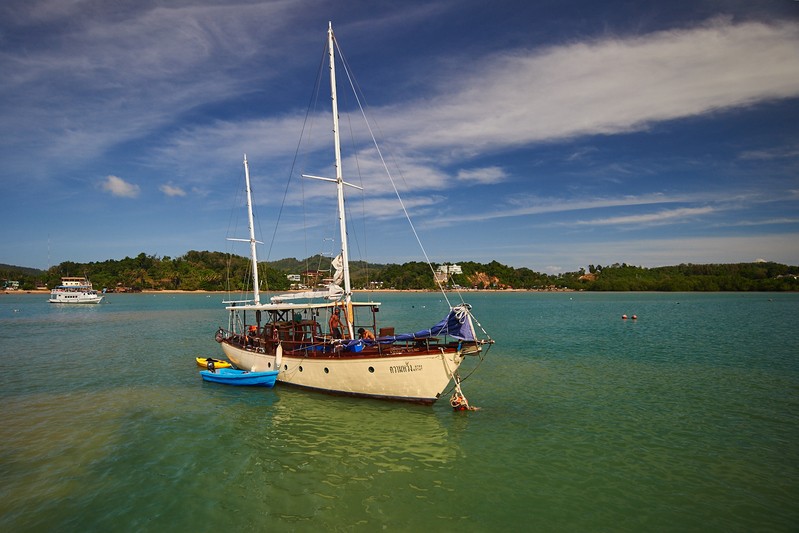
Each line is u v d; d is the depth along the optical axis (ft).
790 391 80.74
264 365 87.04
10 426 63.87
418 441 57.36
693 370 99.71
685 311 299.99
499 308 366.02
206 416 68.23
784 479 46.47
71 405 74.90
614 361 111.04
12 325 224.74
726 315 258.98
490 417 66.54
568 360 112.88
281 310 87.20
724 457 52.01
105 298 595.06
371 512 40.34
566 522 38.83
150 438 59.06
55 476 47.75
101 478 47.29
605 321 230.07
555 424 63.52
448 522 38.70
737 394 78.84
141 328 208.74
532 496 43.32
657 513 40.22
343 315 80.07
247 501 42.42
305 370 78.95
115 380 94.02
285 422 64.64
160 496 43.37
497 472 48.52
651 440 57.41
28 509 40.98
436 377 66.54
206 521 39.01
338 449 55.01
